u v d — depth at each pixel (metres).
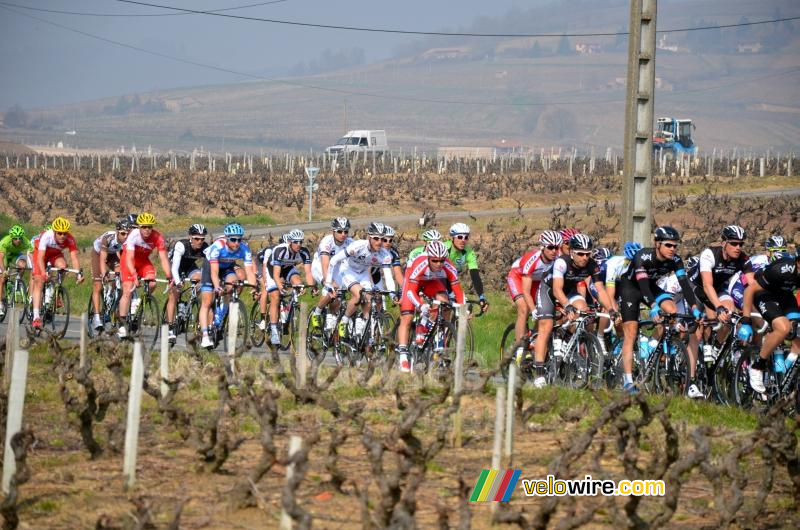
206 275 53.56
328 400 32.00
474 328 70.25
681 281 42.06
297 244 56.31
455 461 29.56
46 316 60.03
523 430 34.03
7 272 65.19
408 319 47.09
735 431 35.00
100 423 33.31
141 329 52.88
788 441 25.83
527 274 45.91
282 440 31.38
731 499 25.64
